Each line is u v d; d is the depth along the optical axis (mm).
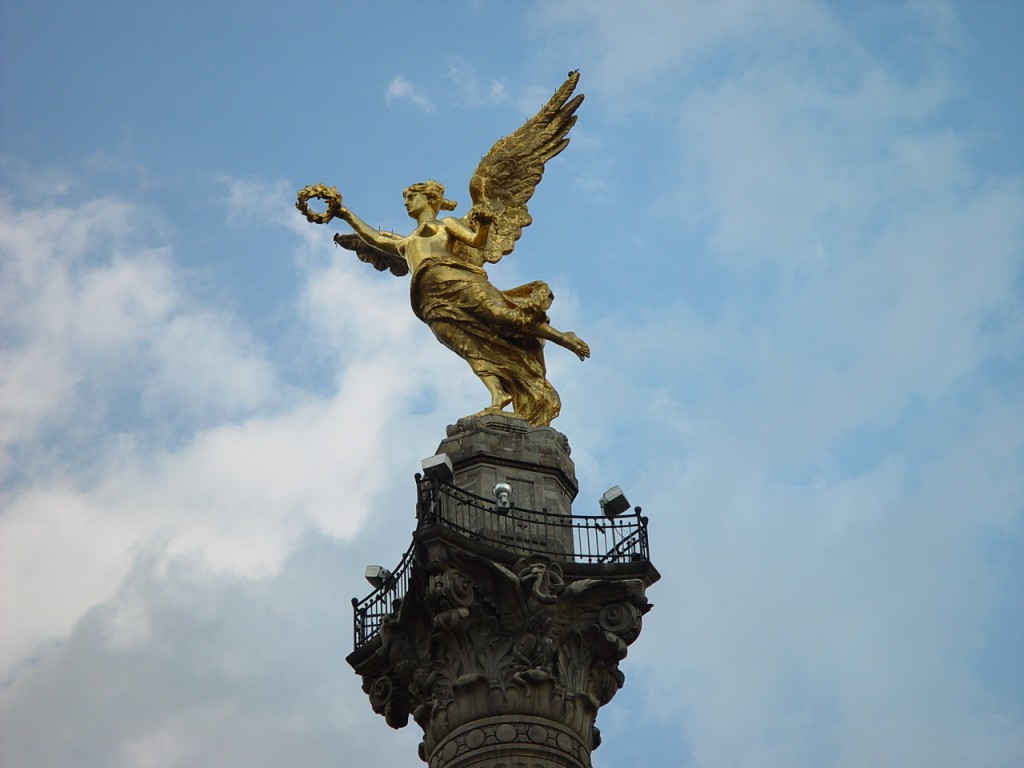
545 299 52125
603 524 48125
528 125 57656
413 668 46562
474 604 45781
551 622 46031
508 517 47656
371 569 48875
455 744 44938
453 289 52500
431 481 46781
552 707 45344
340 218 55969
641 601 47000
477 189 55969
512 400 52000
